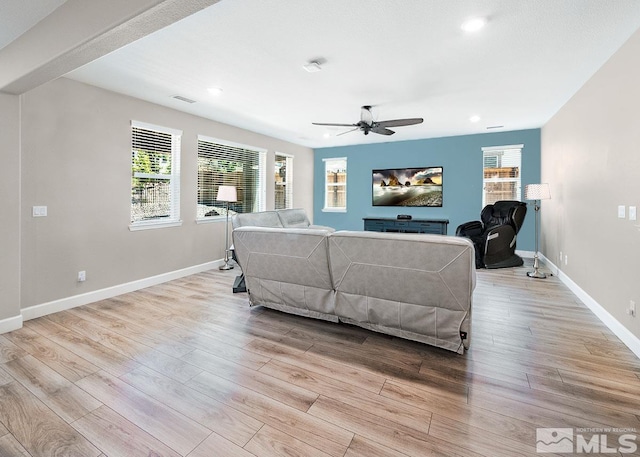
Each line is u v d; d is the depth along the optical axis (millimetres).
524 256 6285
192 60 3035
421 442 1546
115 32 1887
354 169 7793
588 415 1723
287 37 2604
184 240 4863
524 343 2596
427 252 2258
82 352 2453
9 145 2834
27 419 1708
